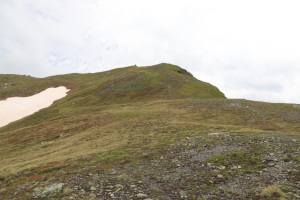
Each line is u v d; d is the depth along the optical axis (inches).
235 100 2459.4
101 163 842.2
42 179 714.8
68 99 3501.5
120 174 676.7
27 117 2716.5
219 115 1914.4
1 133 2172.7
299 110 1849.2
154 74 4153.5
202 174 604.4
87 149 1170.6
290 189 437.4
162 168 708.0
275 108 1999.3
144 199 461.7
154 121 1784.0
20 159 1211.2
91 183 594.2
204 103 2384.4
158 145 1044.5
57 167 863.7
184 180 574.2
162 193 495.5
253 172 568.1
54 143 1507.1
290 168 559.8
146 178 619.5
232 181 526.3
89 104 3024.1
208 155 781.3
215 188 494.0
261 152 722.2
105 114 2193.7
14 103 3595.0
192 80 3799.2
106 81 4087.1
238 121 1692.9
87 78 5895.7
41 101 3769.7
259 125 1545.3
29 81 5329.7
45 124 2110.0
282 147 756.0
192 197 457.4
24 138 1776.6
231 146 846.5
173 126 1535.4
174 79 3801.7
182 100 2669.8
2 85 4768.7
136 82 3722.9
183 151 888.9
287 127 1435.8
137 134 1391.5
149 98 3021.7
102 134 1521.9
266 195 416.5
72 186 582.2
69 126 1936.5
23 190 616.1
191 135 1193.4
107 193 514.9
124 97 3179.1
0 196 601.0
